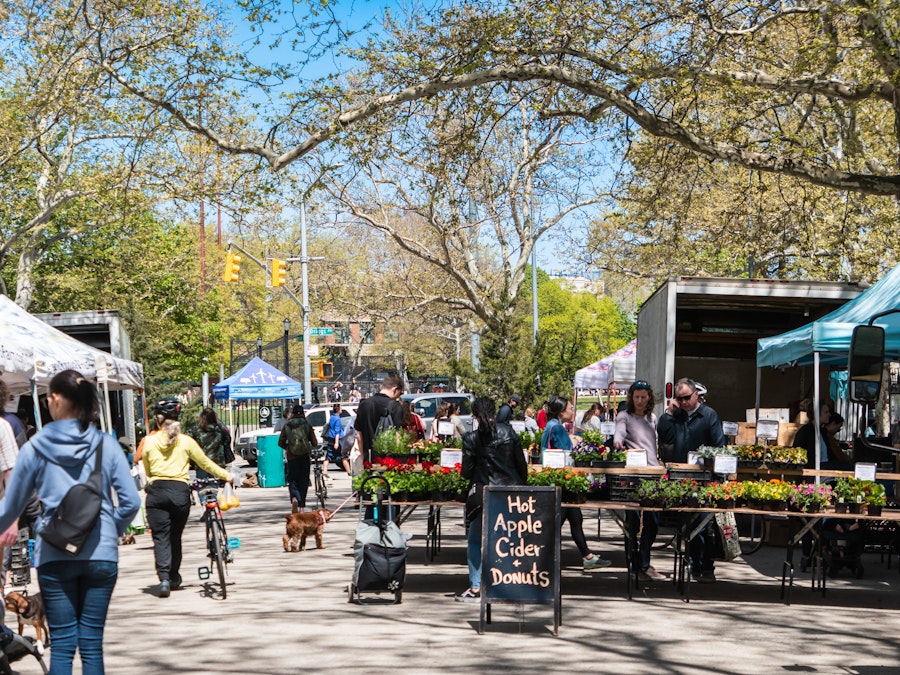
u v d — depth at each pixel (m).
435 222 31.28
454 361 28.45
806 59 15.73
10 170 30.02
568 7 15.87
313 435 17.45
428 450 13.41
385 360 87.62
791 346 14.59
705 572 11.58
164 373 37.84
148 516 11.00
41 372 13.99
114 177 26.92
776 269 29.22
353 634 8.75
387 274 40.84
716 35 16.12
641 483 10.39
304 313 44.97
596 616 9.60
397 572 10.18
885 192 16.05
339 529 17.52
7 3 22.12
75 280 38.31
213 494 11.12
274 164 17.12
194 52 17.62
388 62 16.81
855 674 7.41
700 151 16.28
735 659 7.84
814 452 14.34
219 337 50.12
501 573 8.83
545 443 13.91
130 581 12.12
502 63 16.39
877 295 14.20
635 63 15.70
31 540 13.71
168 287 44.00
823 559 10.91
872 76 17.06
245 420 55.12
